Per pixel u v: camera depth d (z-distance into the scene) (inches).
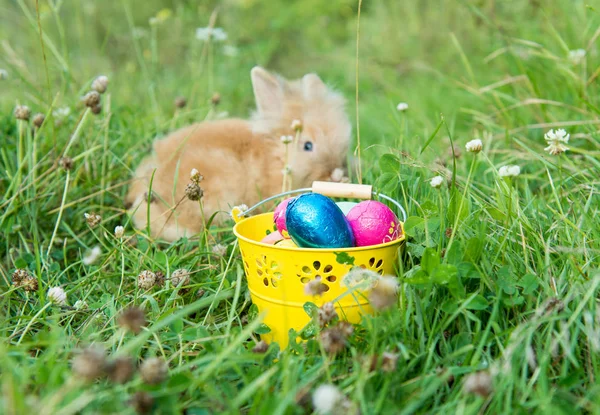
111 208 32.4
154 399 22.1
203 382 23.1
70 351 24.0
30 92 39.7
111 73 46.7
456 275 24.7
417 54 56.8
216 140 34.4
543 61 40.2
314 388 23.1
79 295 28.5
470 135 37.6
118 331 25.0
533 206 28.9
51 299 26.4
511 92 40.7
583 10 42.1
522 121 37.2
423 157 32.9
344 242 25.7
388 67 56.3
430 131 38.5
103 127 34.8
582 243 26.5
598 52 38.9
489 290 25.7
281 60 65.7
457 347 24.6
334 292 25.5
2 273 28.7
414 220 26.2
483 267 25.4
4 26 56.5
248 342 25.4
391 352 23.7
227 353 22.8
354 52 61.6
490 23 41.6
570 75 36.7
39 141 35.1
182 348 24.7
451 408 22.7
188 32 63.8
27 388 23.0
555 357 24.0
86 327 25.9
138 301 27.2
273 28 67.0
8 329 26.0
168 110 43.7
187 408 22.7
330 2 72.9
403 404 22.9
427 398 23.4
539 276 25.9
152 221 33.0
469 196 27.0
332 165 34.3
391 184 28.1
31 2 59.5
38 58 47.9
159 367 22.2
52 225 32.7
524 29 44.1
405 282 24.8
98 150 35.2
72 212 33.1
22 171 33.9
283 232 27.1
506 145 33.9
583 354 24.4
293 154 34.2
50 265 29.4
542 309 23.9
